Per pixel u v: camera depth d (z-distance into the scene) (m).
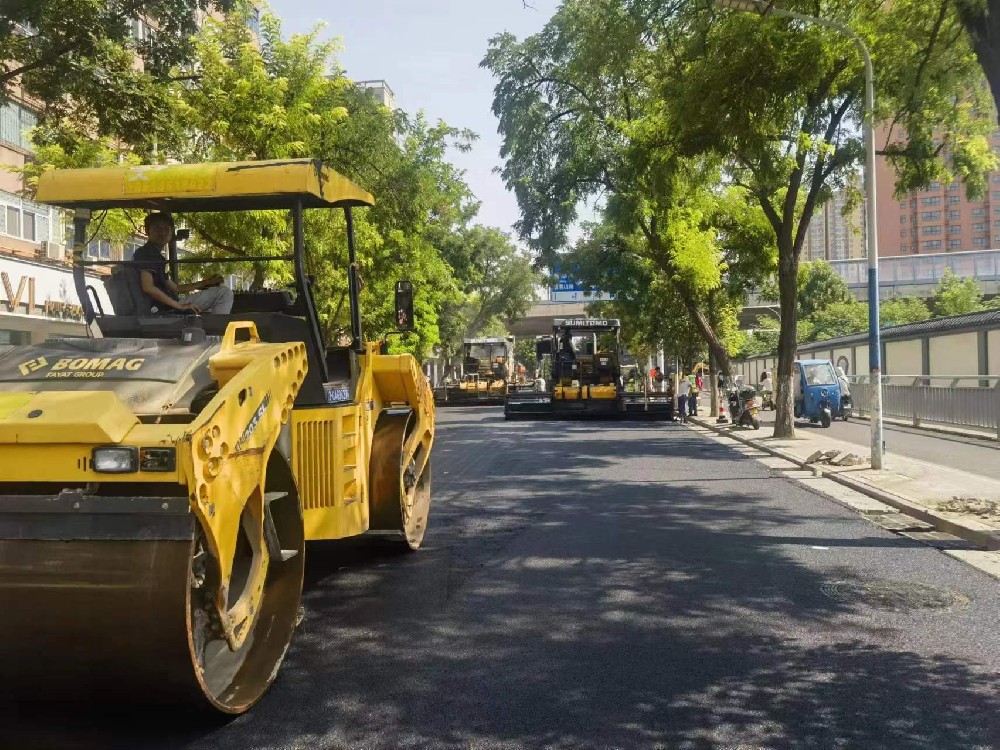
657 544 9.23
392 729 4.45
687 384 32.81
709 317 33.69
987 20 9.34
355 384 7.73
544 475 15.35
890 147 19.59
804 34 14.88
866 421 30.45
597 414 33.94
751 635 6.03
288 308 6.86
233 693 4.72
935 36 11.94
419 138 29.88
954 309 66.12
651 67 19.30
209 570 4.33
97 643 4.08
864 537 9.59
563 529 10.13
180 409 4.79
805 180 22.80
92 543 4.09
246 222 9.55
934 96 15.59
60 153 16.52
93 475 4.06
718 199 26.64
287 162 6.41
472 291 61.41
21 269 21.12
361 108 22.09
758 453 19.41
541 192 26.95
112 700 4.43
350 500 7.34
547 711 4.68
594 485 14.01
